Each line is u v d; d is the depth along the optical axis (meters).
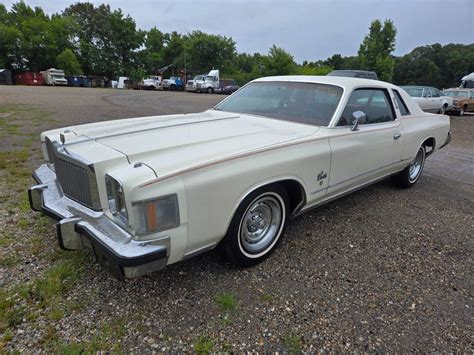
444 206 4.18
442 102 16.06
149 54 70.00
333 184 3.14
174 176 1.97
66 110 12.12
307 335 2.03
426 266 2.82
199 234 2.15
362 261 2.85
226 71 64.31
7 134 7.15
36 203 2.64
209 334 2.00
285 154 2.60
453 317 2.23
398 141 3.94
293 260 2.82
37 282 2.35
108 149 2.21
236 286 2.44
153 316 2.11
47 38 54.47
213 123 3.13
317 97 3.41
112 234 1.97
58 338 1.92
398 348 1.97
